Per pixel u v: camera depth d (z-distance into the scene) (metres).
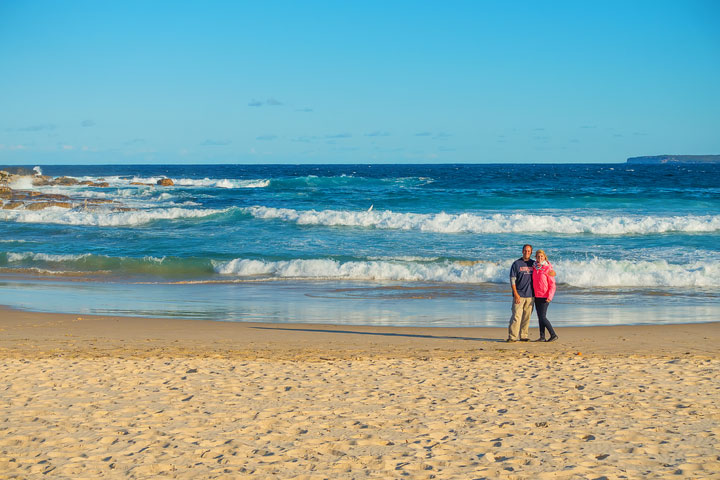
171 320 13.10
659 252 21.27
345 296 16.16
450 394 7.08
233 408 6.49
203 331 11.98
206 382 7.67
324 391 7.24
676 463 4.83
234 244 24.25
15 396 6.93
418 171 128.50
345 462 4.91
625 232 25.56
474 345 10.68
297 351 10.09
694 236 24.48
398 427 5.84
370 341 11.05
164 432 5.68
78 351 10.02
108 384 7.53
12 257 21.64
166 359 9.23
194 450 5.20
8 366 8.54
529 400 6.79
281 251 22.56
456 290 16.86
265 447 5.29
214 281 18.38
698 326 12.19
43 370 8.29
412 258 20.44
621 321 12.96
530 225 26.33
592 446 5.26
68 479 4.56
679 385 7.44
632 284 17.30
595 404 6.61
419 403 6.68
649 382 7.61
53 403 6.64
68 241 25.66
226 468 4.79
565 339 11.19
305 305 14.99
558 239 24.19
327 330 12.12
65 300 15.59
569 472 4.66
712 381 7.64
